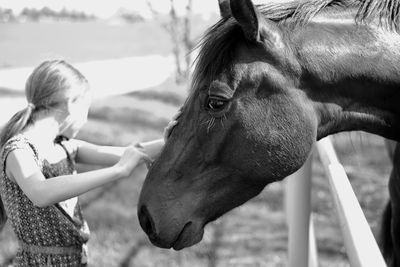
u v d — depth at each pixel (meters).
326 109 2.01
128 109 8.01
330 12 2.04
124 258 4.86
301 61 1.95
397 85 2.01
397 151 2.32
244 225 5.62
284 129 1.95
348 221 1.63
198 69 1.98
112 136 6.87
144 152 2.22
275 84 1.93
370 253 1.40
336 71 1.97
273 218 5.79
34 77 2.32
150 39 13.78
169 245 2.06
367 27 2.02
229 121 1.94
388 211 2.79
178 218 2.04
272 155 1.96
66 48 13.16
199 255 4.98
